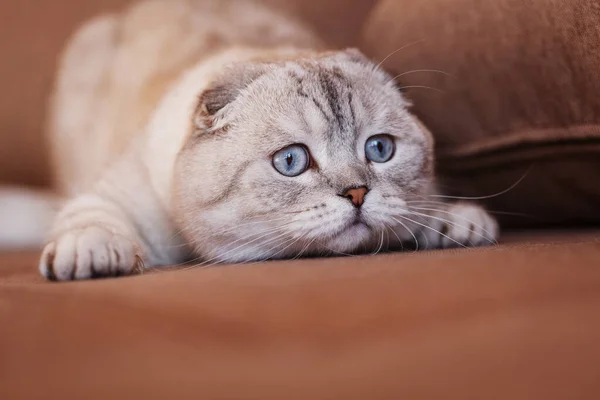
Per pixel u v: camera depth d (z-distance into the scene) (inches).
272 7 24.0
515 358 8.1
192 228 15.6
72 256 13.1
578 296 9.3
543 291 9.5
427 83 17.4
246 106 15.4
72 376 8.4
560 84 14.9
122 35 22.9
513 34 15.5
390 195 15.1
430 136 16.8
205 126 15.5
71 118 22.9
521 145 16.0
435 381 7.7
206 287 10.6
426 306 9.3
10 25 25.2
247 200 14.9
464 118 17.0
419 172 16.3
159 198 16.6
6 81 25.2
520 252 12.0
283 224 14.7
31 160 25.2
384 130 15.8
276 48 19.4
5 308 10.4
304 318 9.2
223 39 20.9
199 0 23.7
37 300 10.6
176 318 9.4
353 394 7.6
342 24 23.7
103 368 8.5
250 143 15.1
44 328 9.6
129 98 21.0
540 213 17.2
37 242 20.6
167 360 8.6
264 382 7.9
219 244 15.4
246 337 8.9
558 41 14.7
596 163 15.1
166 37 21.4
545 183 16.3
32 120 25.2
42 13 25.2
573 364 7.9
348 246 14.8
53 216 18.8
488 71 16.1
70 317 9.8
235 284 10.6
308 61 16.3
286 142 14.9
